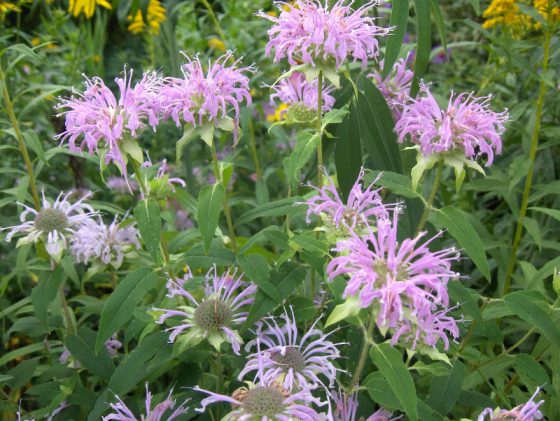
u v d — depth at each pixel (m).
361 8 0.38
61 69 0.84
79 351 0.41
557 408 0.38
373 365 0.39
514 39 0.62
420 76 0.43
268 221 0.67
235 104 0.36
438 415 0.34
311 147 0.37
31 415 0.42
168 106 0.35
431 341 0.32
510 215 0.66
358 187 0.36
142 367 0.36
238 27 0.80
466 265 0.63
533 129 0.54
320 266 0.36
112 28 1.31
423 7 0.42
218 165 0.38
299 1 0.36
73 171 0.78
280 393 0.30
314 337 0.39
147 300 0.50
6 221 0.57
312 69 0.36
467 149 0.34
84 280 0.46
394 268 0.28
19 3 0.63
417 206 0.42
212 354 0.39
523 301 0.36
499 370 0.40
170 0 0.66
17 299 0.63
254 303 0.35
